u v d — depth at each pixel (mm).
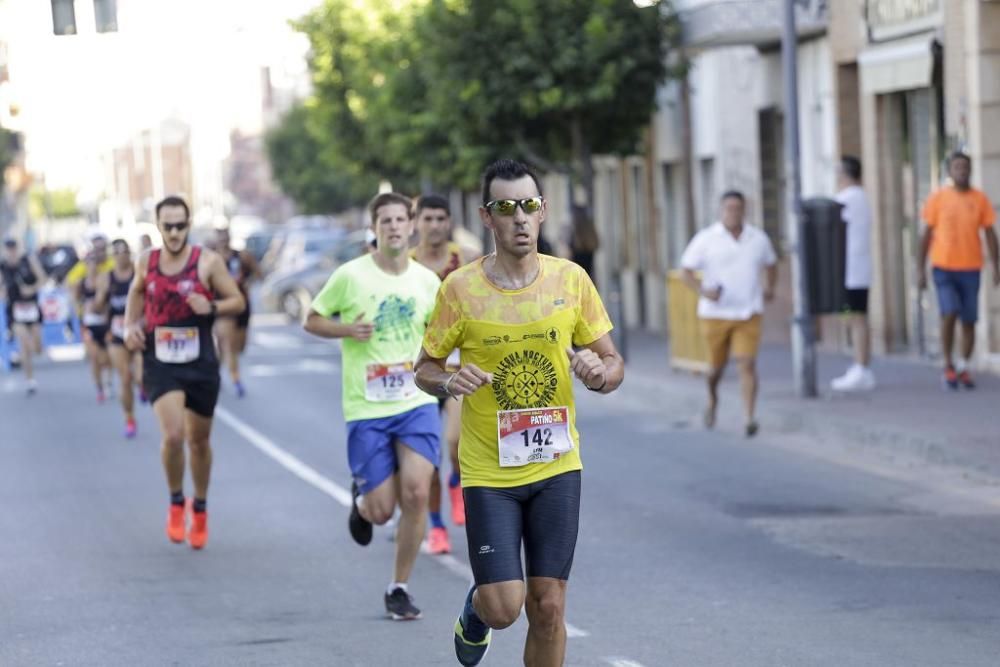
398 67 62219
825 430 28125
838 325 42344
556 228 76688
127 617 16594
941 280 31312
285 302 78000
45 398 43438
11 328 53281
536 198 11633
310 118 82750
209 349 20203
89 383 47844
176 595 17641
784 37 31984
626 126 48406
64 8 36750
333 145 79812
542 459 11711
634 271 62281
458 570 18672
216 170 146875
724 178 51031
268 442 31609
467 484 11820
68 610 17031
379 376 16781
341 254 78312
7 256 44656
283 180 143500
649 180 59031
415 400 16766
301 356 54406
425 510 16281
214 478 26953
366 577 18406
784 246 46281
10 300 44719
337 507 23641
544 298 11766
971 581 16984
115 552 20438
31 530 22453
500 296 11758
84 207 144625
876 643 14406
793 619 15500
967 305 31312
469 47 47125
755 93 48000
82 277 43594
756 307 28719
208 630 15891
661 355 45750
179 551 20391
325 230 90812
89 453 31234
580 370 11539
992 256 31203
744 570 17984
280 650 14961
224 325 41000
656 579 17641
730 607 16125
